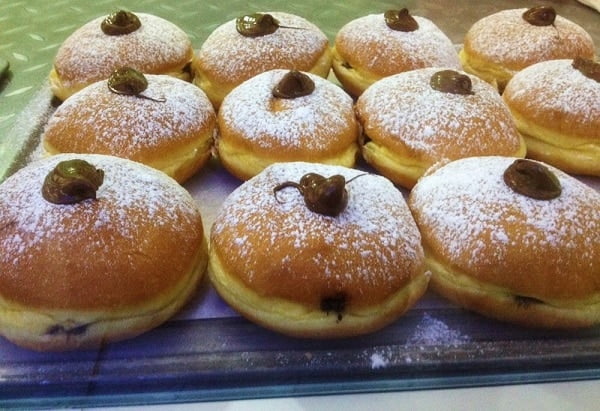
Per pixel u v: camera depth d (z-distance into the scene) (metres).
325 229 0.20
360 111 0.29
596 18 0.40
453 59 0.32
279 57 0.31
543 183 0.22
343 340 0.20
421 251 0.21
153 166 0.25
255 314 0.20
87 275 0.19
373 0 0.42
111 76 0.28
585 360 0.19
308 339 0.20
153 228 0.20
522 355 0.19
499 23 0.34
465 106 0.27
